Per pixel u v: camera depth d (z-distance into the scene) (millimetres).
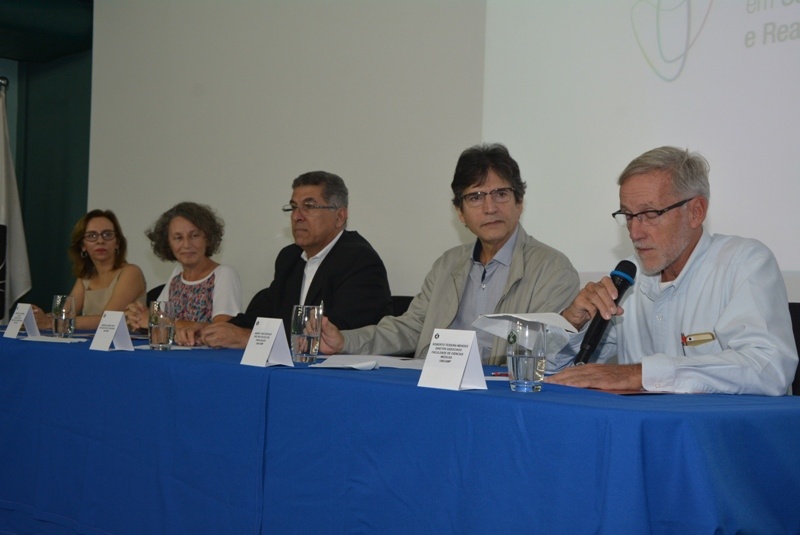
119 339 2148
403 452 1304
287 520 1497
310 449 1462
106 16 5812
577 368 1546
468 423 1215
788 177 2682
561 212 3402
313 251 3109
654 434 1049
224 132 4949
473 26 3809
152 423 1827
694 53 2955
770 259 1776
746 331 1637
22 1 5801
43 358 2178
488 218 2381
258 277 4695
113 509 1913
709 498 1040
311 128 4484
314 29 4500
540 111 3504
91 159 5906
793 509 1172
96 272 3992
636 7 3148
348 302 2836
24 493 2188
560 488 1096
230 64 4938
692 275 1882
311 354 1863
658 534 1053
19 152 7254
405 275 4043
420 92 4012
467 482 1206
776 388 1526
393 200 4102
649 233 1811
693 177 1800
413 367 1794
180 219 3410
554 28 3455
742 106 2811
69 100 6715
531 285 2312
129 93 5617
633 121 3152
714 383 1496
